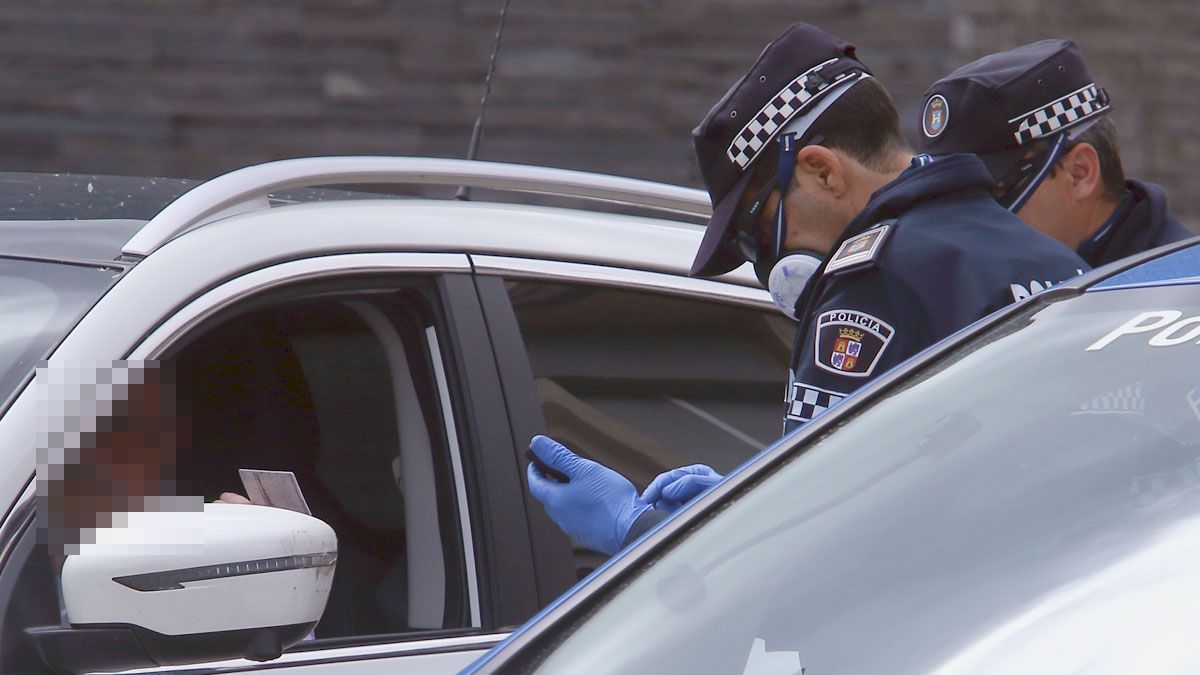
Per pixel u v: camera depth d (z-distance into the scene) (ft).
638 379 34.17
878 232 28.37
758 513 23.71
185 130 97.86
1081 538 20.47
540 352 33.01
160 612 24.71
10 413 27.20
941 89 34.35
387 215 32.35
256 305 29.86
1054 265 28.19
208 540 24.90
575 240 34.47
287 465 32.60
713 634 22.08
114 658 25.16
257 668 28.25
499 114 98.07
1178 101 104.12
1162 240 34.96
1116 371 22.06
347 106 98.07
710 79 98.89
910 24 99.55
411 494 31.55
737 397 35.47
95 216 32.83
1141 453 21.12
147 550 24.70
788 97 30.58
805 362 28.37
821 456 24.12
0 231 32.07
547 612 23.79
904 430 23.49
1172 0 102.99
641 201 37.55
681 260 35.65
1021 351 23.50
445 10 97.81
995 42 100.37
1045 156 33.96
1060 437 21.90
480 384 31.40
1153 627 18.74
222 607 24.97
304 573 25.57
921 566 21.35
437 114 98.12
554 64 98.32
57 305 29.17
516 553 30.53
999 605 20.16
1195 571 19.21
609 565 24.27
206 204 31.17
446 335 31.65
